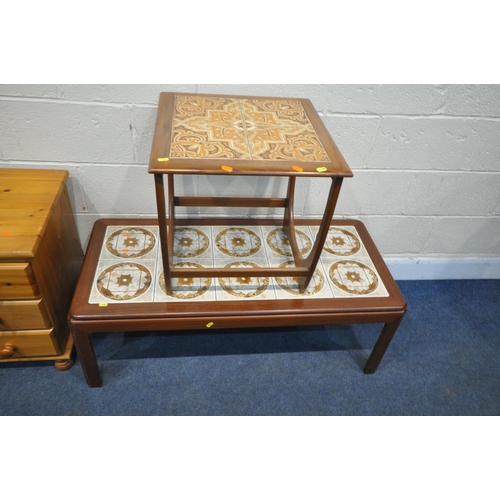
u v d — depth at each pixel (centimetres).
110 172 139
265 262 135
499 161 150
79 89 118
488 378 151
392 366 152
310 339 158
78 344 118
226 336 155
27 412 126
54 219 120
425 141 142
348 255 143
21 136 126
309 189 153
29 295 109
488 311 178
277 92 127
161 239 103
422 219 169
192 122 105
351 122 136
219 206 141
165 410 131
